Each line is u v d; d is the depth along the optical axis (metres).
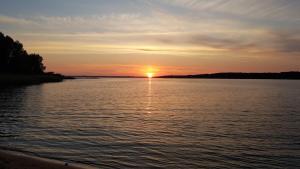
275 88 123.31
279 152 19.08
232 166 16.20
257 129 27.30
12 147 19.06
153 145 20.34
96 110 41.84
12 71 140.00
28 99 57.91
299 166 16.36
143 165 16.03
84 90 101.81
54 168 13.98
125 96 73.94
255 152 19.02
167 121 31.94
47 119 32.03
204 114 38.69
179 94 84.06
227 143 21.38
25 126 27.16
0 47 133.00
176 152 18.69
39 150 18.45
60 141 21.09
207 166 16.14
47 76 177.38
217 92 94.44
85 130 25.53
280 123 31.05
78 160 16.59
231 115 37.66
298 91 97.81
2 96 63.50
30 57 158.12
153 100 62.19
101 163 16.19
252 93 87.81
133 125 28.83
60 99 60.00
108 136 23.14
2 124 28.19
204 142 21.59
